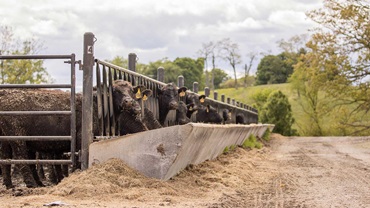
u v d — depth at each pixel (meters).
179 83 30.00
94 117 15.71
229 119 37.41
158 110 22.62
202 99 29.69
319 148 36.25
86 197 11.45
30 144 16.55
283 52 165.50
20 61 43.31
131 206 10.45
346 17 56.22
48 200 11.05
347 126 61.78
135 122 17.28
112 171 13.01
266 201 11.73
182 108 24.52
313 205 11.21
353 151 32.81
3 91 16.28
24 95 16.16
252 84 179.00
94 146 13.69
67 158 17.09
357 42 57.81
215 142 18.42
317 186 14.62
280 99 93.88
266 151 30.27
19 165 15.55
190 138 13.59
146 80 20.94
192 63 129.62
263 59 171.75
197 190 13.09
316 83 60.25
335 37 58.28
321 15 58.22
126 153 13.46
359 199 12.16
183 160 14.45
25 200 11.05
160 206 10.55
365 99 59.41
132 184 12.56
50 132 16.25
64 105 16.22
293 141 49.25
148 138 13.33
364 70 58.28
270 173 17.91
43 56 14.50
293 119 95.69
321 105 63.09
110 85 16.33
